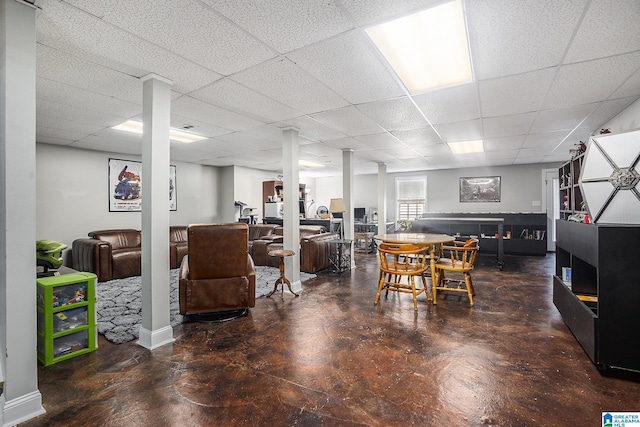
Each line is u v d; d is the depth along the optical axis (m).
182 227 6.50
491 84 2.62
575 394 1.81
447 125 3.93
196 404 1.72
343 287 4.34
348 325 2.90
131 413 1.65
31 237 1.64
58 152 5.09
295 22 1.74
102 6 1.58
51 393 1.83
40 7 1.59
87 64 2.26
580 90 2.74
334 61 2.22
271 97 2.93
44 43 1.96
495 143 5.04
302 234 6.30
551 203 7.18
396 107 3.22
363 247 8.45
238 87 2.69
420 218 8.32
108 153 5.72
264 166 8.02
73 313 2.31
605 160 2.31
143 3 1.56
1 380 1.72
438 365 2.15
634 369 1.93
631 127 3.11
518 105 3.15
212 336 2.67
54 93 2.82
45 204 4.96
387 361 2.21
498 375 2.02
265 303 3.60
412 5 1.59
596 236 2.05
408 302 3.63
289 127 4.03
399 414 1.64
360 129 4.13
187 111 3.36
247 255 3.23
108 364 2.18
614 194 2.26
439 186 8.46
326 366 2.14
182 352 2.36
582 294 2.67
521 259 6.54
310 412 1.65
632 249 1.94
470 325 2.90
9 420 1.55
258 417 1.61
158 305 2.48
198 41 1.95
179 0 1.54
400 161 7.00
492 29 1.80
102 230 5.52
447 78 2.51
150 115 2.44
